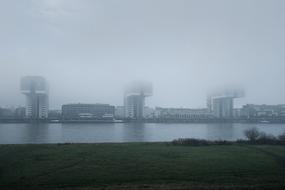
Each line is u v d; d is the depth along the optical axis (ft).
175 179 70.13
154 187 62.75
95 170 78.13
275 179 68.95
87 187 64.08
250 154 99.35
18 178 72.38
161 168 79.87
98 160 88.94
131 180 69.56
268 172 75.56
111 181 68.74
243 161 87.86
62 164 84.43
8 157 93.15
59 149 105.40
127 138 329.72
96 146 113.39
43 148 107.14
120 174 74.43
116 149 106.73
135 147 112.16
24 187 65.31
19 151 101.30
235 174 73.82
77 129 554.87
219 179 69.46
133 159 90.22
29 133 424.87
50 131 483.10
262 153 101.71
